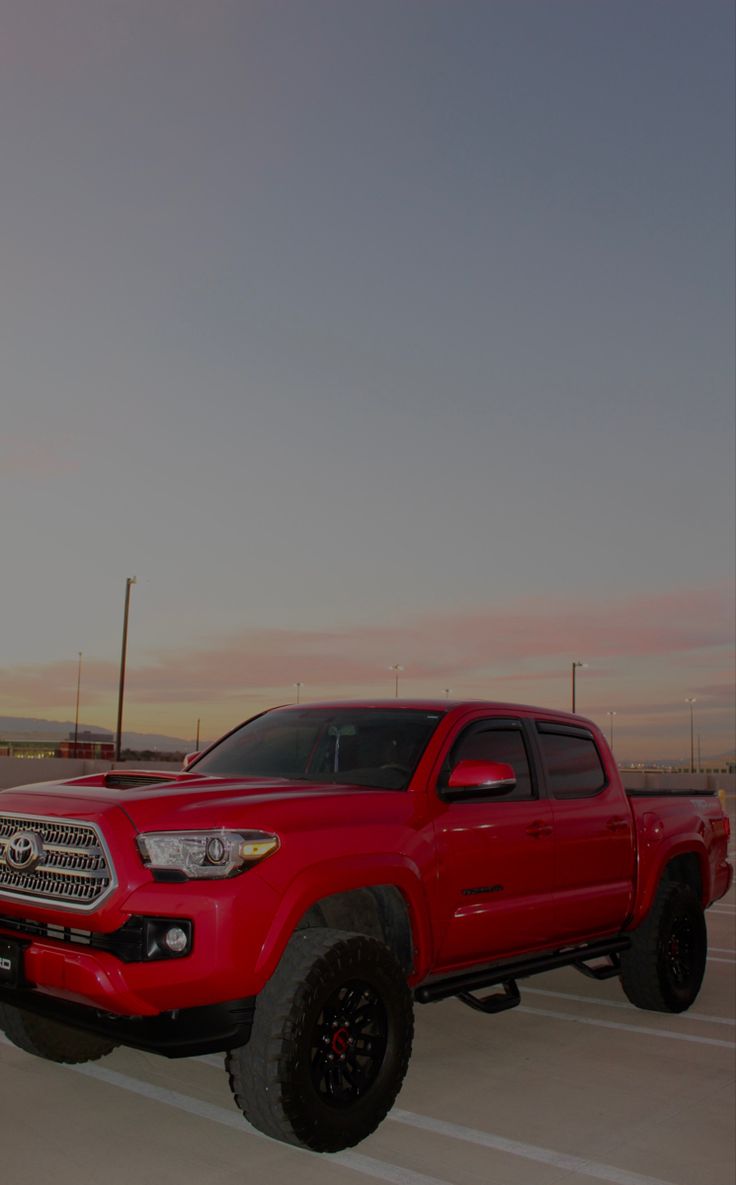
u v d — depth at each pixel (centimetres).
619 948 674
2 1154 425
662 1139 464
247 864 434
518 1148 450
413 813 521
